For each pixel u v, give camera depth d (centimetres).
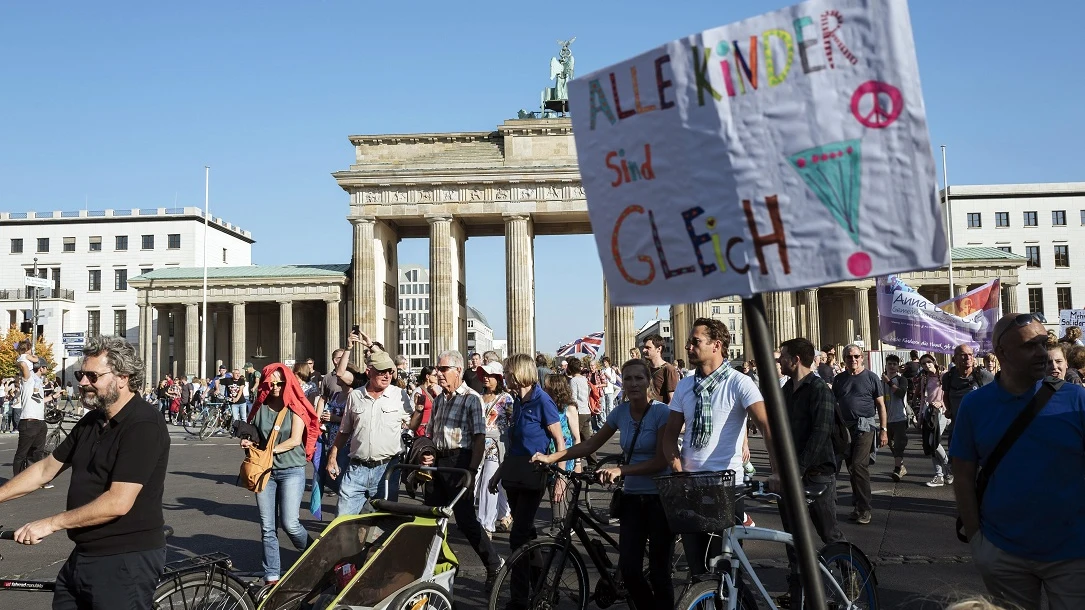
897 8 343
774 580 1078
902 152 346
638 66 393
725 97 371
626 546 820
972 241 11788
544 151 7831
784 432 365
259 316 10019
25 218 12612
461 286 8262
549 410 1042
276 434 1078
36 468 664
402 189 7769
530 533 1034
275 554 1098
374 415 1182
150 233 12500
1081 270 11662
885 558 1248
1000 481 595
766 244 366
